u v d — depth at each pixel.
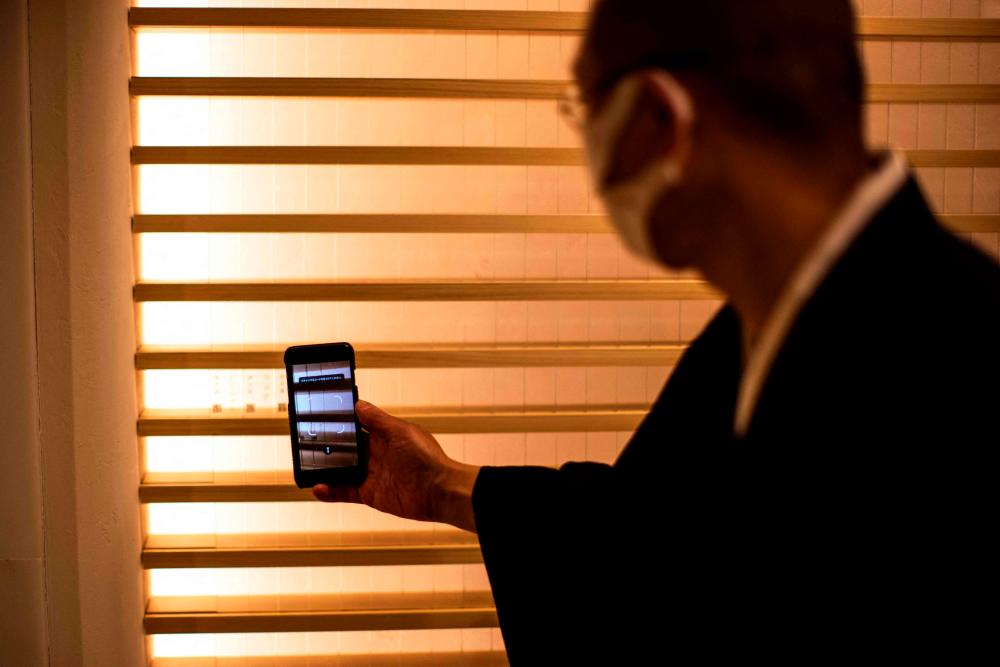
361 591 1.97
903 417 0.76
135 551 1.86
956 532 0.74
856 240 0.78
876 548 0.78
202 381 1.86
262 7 1.79
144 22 1.75
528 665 1.35
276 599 1.96
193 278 1.84
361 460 1.65
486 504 1.45
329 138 1.83
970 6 1.90
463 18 1.81
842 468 0.79
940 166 1.90
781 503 0.83
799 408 0.81
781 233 0.78
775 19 0.73
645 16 0.78
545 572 1.36
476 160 1.84
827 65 0.74
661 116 0.79
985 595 0.73
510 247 1.89
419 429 1.66
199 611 1.92
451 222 1.84
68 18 1.73
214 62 1.81
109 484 1.83
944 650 0.75
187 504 1.91
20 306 1.78
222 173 1.83
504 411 1.92
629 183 0.83
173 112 1.81
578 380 1.93
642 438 1.17
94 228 1.77
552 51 1.85
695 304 1.93
